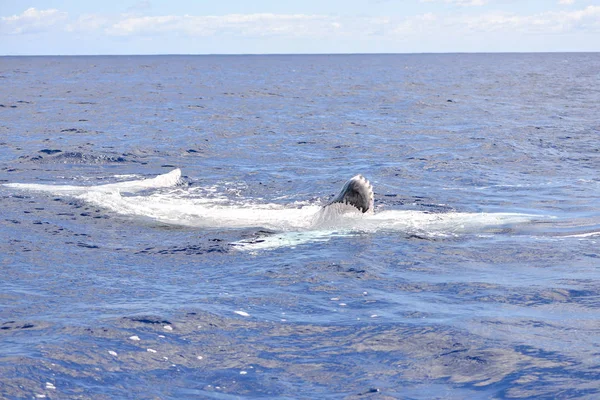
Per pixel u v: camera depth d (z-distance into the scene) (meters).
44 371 5.28
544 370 5.39
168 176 16.05
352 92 54.50
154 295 7.68
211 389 5.10
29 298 7.54
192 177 16.55
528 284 8.16
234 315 6.90
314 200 13.86
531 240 10.59
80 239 10.63
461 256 9.67
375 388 5.12
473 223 11.75
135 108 37.94
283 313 7.00
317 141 23.95
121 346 5.92
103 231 11.19
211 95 50.09
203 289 7.96
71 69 117.06
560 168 18.03
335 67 137.12
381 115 34.31
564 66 134.88
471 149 21.66
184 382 5.22
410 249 10.04
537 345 5.97
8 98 44.34
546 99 45.62
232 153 20.94
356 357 5.76
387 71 110.25
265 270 8.87
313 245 10.32
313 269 8.90
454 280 8.40
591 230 11.17
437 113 35.47
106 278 8.48
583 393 4.92
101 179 16.33
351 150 21.69
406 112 36.12
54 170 17.59
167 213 12.50
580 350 5.82
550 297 7.59
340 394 5.02
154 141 23.39
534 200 13.82
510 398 4.88
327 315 6.95
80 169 17.80
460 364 5.57
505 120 31.38
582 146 22.23
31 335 6.18
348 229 11.34
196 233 11.10
